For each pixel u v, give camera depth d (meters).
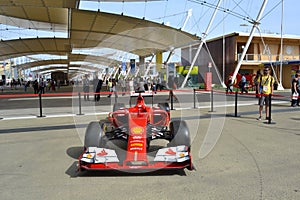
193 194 3.40
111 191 3.53
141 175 4.08
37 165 4.56
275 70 31.42
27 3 16.91
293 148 5.39
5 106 14.11
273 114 9.87
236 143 5.82
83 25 21.67
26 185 3.74
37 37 28.83
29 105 14.47
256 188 3.55
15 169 4.38
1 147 5.72
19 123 8.61
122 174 4.13
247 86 22.31
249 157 4.85
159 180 3.88
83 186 3.70
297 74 11.92
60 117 9.82
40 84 26.03
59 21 22.80
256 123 8.12
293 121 8.39
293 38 34.81
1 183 3.82
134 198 3.31
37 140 6.30
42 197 3.37
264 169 4.25
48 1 16.09
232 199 3.25
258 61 32.19
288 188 3.54
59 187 3.67
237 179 3.86
